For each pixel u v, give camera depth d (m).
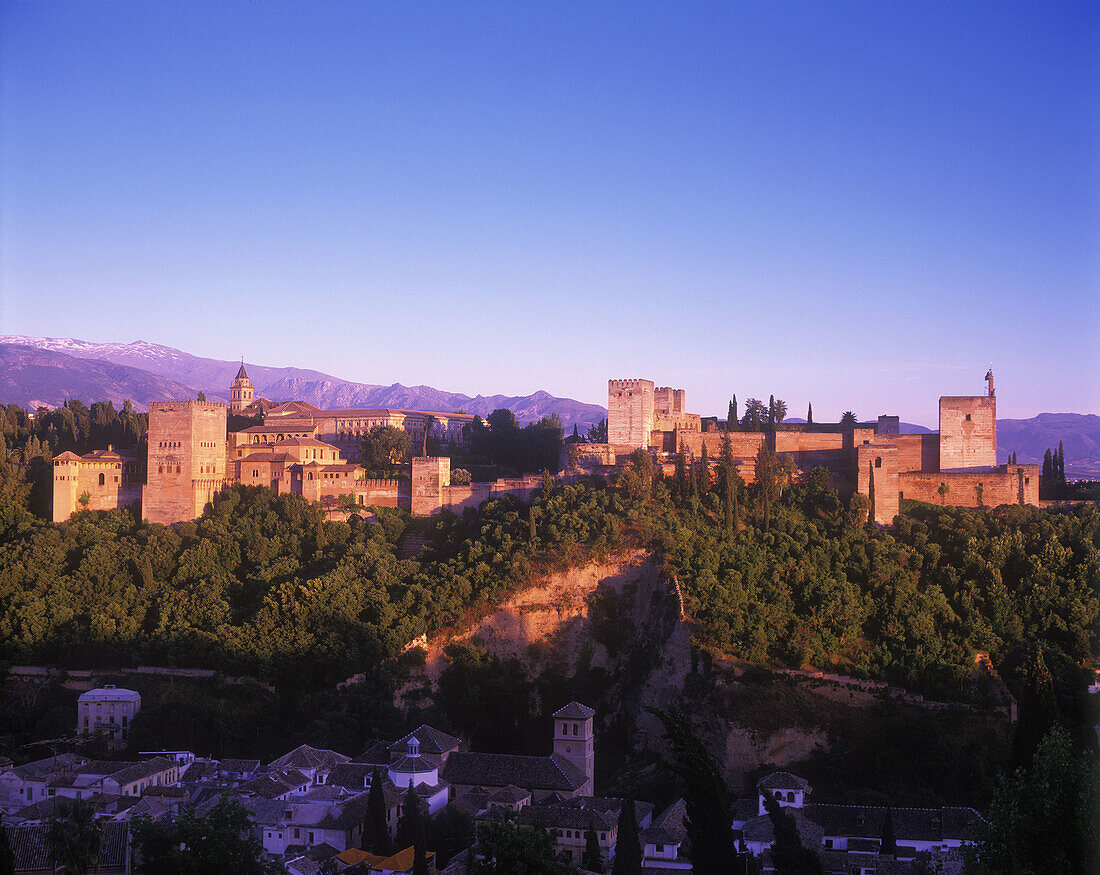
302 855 147.12
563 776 171.88
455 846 152.25
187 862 128.12
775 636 198.88
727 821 115.38
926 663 193.75
